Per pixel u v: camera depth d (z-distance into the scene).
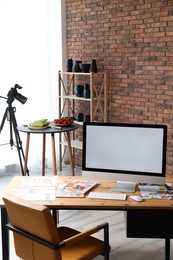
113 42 4.95
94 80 5.31
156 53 4.45
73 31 5.55
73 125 4.32
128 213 2.45
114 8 4.86
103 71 5.16
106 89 5.10
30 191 2.65
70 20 5.56
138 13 4.57
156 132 2.58
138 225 2.46
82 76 5.50
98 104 5.09
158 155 2.58
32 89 5.43
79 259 2.30
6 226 2.33
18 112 5.36
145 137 2.60
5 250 2.54
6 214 2.48
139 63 4.67
